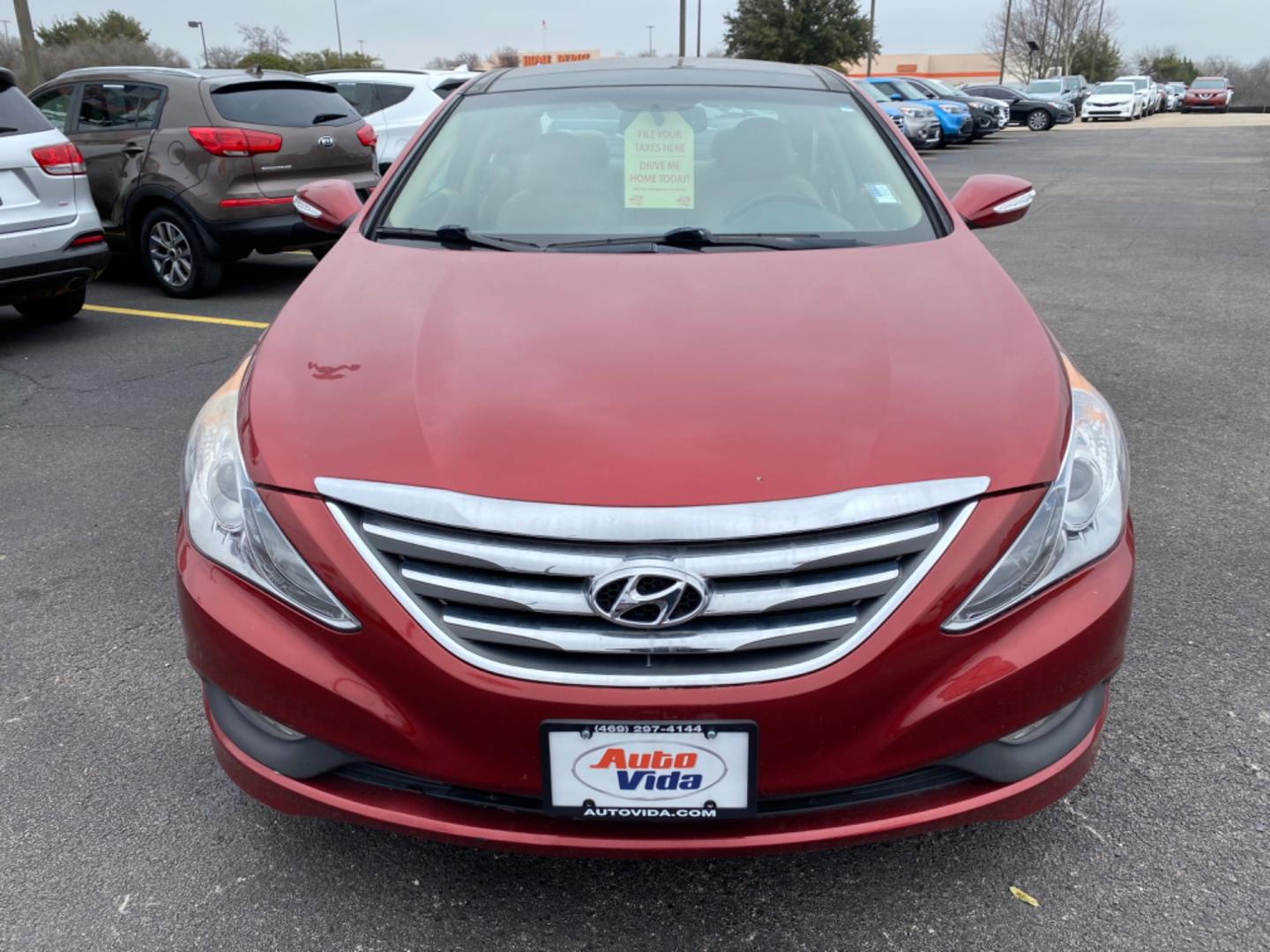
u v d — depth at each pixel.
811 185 2.84
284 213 7.25
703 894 2.01
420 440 1.78
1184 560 3.25
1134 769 2.31
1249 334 5.95
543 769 1.66
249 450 1.86
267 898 2.01
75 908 1.98
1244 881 1.99
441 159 3.00
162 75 7.21
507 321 2.12
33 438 4.53
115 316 6.84
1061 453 1.80
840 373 1.91
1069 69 68.38
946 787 1.77
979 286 2.29
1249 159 18.53
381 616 1.69
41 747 2.46
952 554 1.68
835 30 42.22
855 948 1.88
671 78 3.22
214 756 2.43
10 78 5.61
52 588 3.22
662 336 2.04
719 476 1.67
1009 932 1.90
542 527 1.63
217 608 1.82
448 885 2.04
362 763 1.79
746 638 1.62
